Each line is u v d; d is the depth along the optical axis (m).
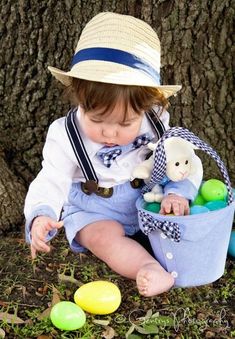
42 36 2.79
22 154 3.02
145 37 2.13
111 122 2.11
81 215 2.38
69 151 2.31
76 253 2.73
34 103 2.91
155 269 2.16
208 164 2.85
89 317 2.31
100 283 2.33
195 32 2.66
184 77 2.73
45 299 2.45
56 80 2.84
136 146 2.34
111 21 2.11
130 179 2.36
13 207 2.92
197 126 2.80
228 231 2.24
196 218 2.09
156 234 2.18
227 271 2.62
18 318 2.33
